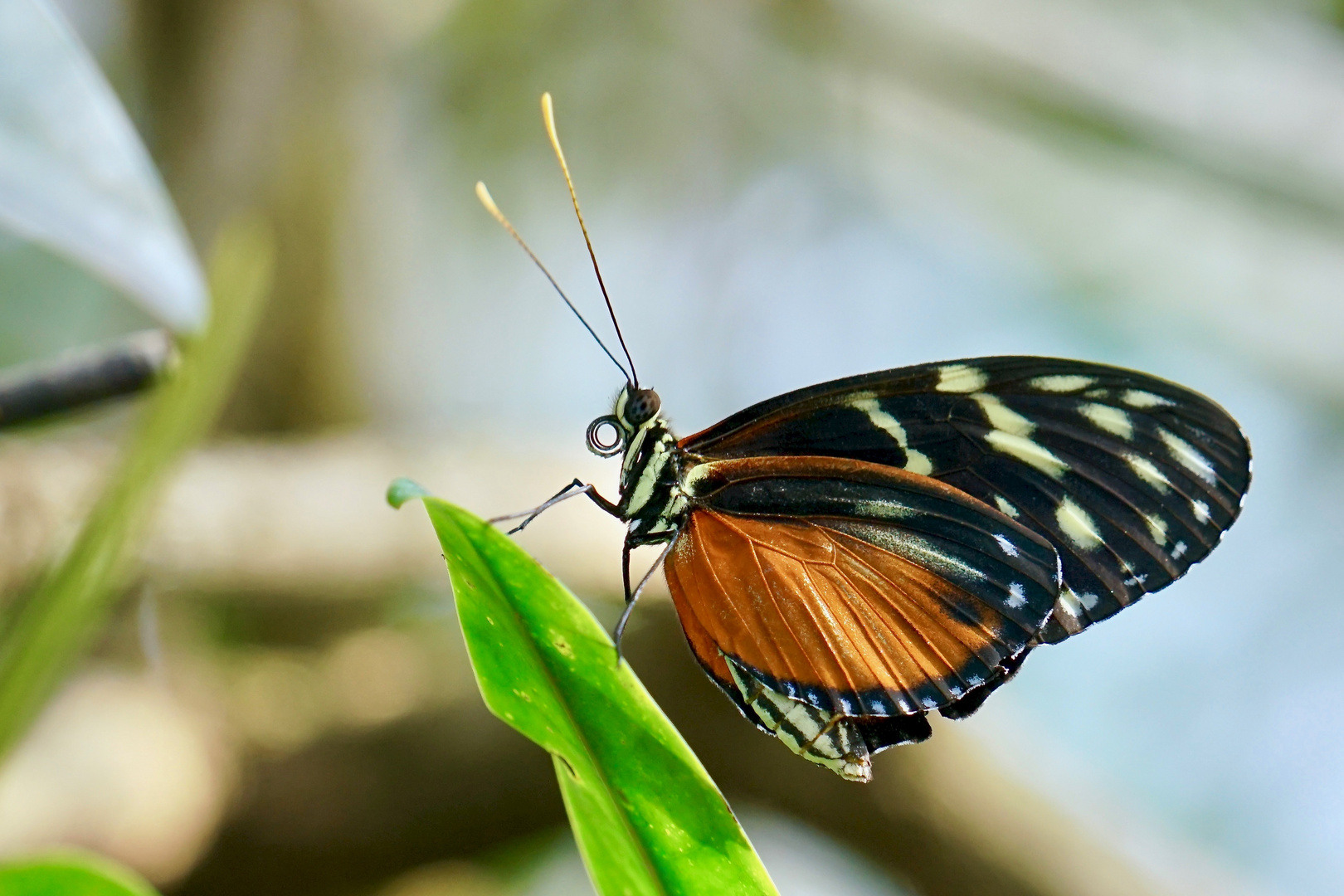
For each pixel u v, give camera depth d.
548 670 0.88
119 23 1.11
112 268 0.89
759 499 0.92
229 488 0.99
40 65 0.90
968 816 0.99
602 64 1.38
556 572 1.00
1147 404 0.92
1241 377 1.38
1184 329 1.39
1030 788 0.99
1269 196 1.24
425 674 0.99
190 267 0.90
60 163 0.90
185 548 0.98
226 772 0.97
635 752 0.88
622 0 1.34
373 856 0.98
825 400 0.93
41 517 0.94
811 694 0.92
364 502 1.00
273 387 1.13
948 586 0.92
